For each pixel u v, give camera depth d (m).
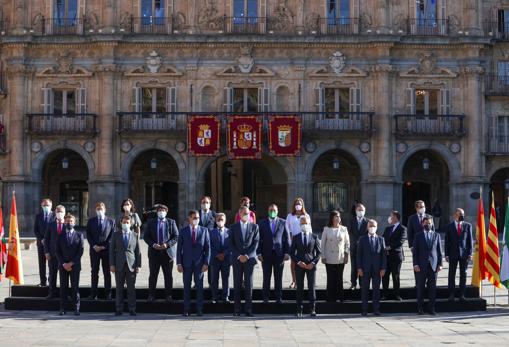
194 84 52.41
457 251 24.52
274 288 25.00
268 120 51.78
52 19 52.47
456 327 21.05
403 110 52.78
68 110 52.62
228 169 59.12
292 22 52.84
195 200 52.06
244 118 51.03
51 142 52.22
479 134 52.91
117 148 52.09
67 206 56.00
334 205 56.69
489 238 26.28
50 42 51.94
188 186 52.09
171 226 24.12
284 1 52.94
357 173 56.28
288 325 21.39
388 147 52.16
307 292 24.98
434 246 23.56
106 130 51.91
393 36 51.84
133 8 52.66
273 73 52.44
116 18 52.53
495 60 53.72
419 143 52.62
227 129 51.06
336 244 23.97
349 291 25.11
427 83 52.91
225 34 52.00
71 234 23.02
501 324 21.61
